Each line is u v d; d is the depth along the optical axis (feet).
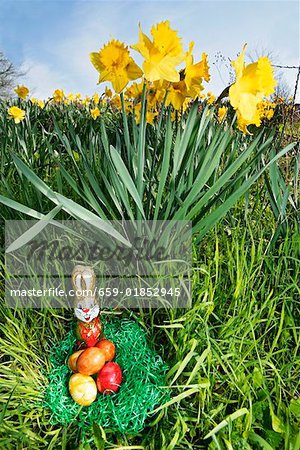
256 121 4.64
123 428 3.60
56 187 7.15
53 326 4.76
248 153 4.55
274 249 5.35
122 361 4.16
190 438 3.67
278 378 3.67
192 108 4.74
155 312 4.58
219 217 4.68
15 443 3.55
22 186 6.19
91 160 6.20
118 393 3.79
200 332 3.91
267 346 4.48
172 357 4.24
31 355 4.27
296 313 4.76
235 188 5.56
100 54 4.49
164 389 3.74
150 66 3.91
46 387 4.00
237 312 4.44
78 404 3.83
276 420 3.42
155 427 3.63
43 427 3.89
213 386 4.00
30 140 9.26
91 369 3.76
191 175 5.09
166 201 5.24
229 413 3.79
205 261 5.16
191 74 4.47
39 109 14.78
